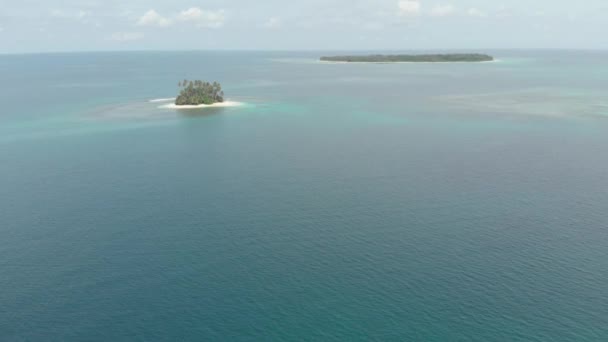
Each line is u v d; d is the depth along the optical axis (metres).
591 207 58.56
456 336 36.47
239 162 79.75
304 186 67.19
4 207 60.66
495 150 86.44
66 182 70.31
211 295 41.88
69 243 51.00
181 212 58.59
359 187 66.50
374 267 45.59
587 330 36.94
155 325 38.28
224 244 50.41
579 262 45.94
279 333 37.25
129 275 44.94
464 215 56.59
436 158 81.19
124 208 60.03
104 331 37.66
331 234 52.25
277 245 50.06
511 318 38.31
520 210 57.88
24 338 36.94
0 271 45.66
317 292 42.03
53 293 42.31
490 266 45.44
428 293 41.53
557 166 75.75
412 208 58.84
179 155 84.88
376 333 37.03
